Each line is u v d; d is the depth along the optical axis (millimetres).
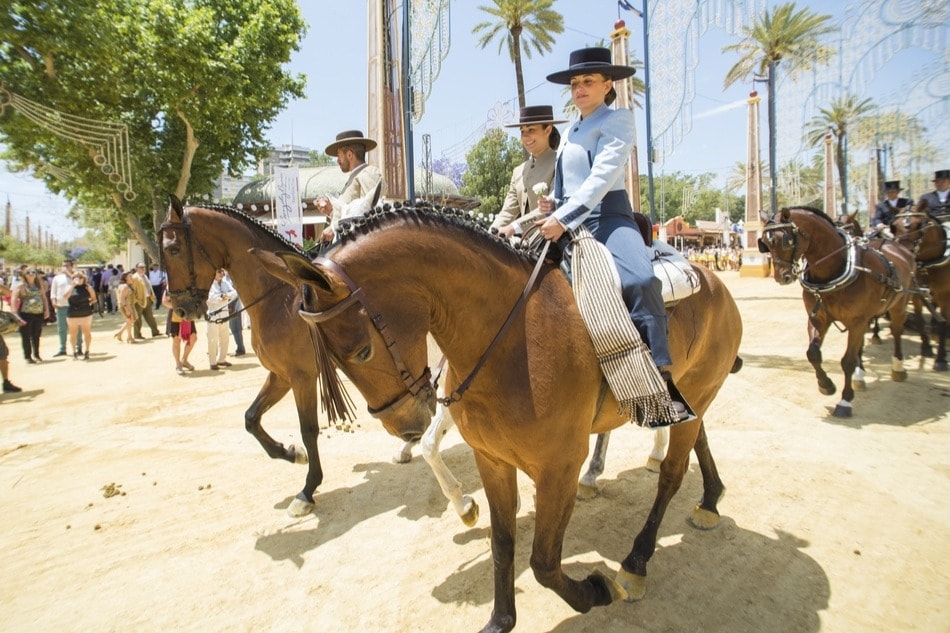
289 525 3885
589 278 2424
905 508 3764
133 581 3234
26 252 55406
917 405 6074
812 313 6258
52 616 2932
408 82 6457
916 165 8859
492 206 31078
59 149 19094
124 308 13570
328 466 4992
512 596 2508
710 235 50750
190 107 20078
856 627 2633
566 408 2299
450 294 2221
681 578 3068
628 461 4781
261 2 21484
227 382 8852
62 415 7012
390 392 2031
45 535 3812
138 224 21969
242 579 3221
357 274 2006
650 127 7410
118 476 4898
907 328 9266
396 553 3441
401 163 7645
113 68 17844
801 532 3504
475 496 4223
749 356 8734
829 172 22594
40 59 17344
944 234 7598
